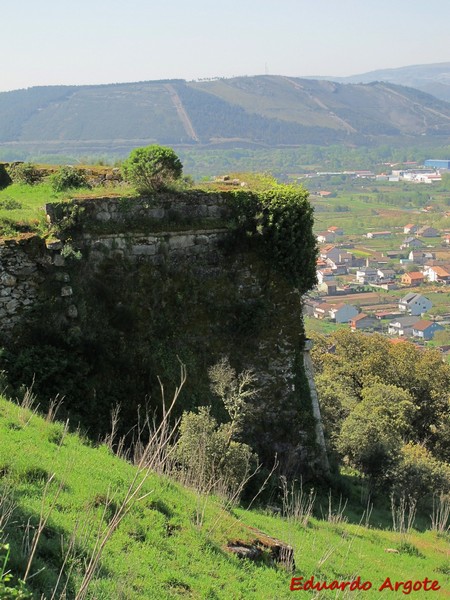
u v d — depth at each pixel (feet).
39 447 44.96
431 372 135.74
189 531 41.29
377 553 56.29
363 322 449.06
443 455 130.41
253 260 67.87
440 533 67.51
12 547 31.42
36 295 57.93
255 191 68.69
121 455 53.36
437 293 548.31
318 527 57.00
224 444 55.16
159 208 64.69
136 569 34.91
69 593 30.55
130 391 59.98
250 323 66.39
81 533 35.45
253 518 51.01
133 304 62.03
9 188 80.94
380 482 77.15
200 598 35.06
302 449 67.56
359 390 136.77
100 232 61.31
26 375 55.62
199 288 65.26
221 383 60.49
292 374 68.23
